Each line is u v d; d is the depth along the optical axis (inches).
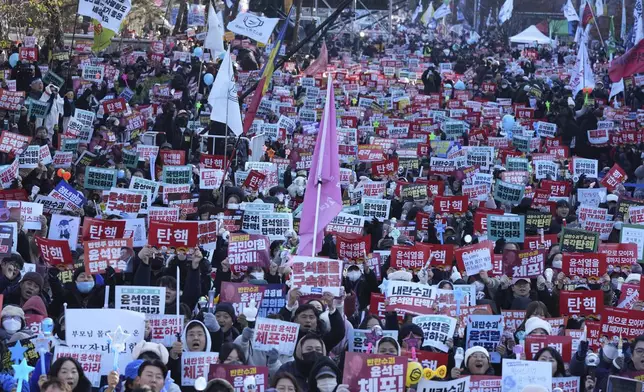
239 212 1386.6
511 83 3769.7
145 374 742.5
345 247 1269.7
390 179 1959.9
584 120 2647.6
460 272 1226.0
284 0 4948.3
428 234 1499.8
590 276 1220.5
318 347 835.4
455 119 2842.0
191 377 833.5
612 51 5049.2
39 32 4077.3
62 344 879.1
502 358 909.8
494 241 1425.9
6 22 3786.9
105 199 1518.2
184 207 1501.0
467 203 1592.0
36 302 964.0
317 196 1175.6
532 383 816.3
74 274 1103.0
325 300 933.2
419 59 5206.7
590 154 2605.8
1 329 895.7
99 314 855.1
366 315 1018.7
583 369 904.9
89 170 1615.4
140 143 2084.2
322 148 1176.8
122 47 4377.5
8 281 1074.1
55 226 1278.3
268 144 2292.1
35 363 850.8
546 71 4712.1
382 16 6638.8
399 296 1054.4
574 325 1093.8
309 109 2773.1
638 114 2979.8
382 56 5467.5
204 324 899.4
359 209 1571.1
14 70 2736.2
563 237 1328.7
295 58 4276.6
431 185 1766.7
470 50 5994.1
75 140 1927.9
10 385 759.7
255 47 4372.5
